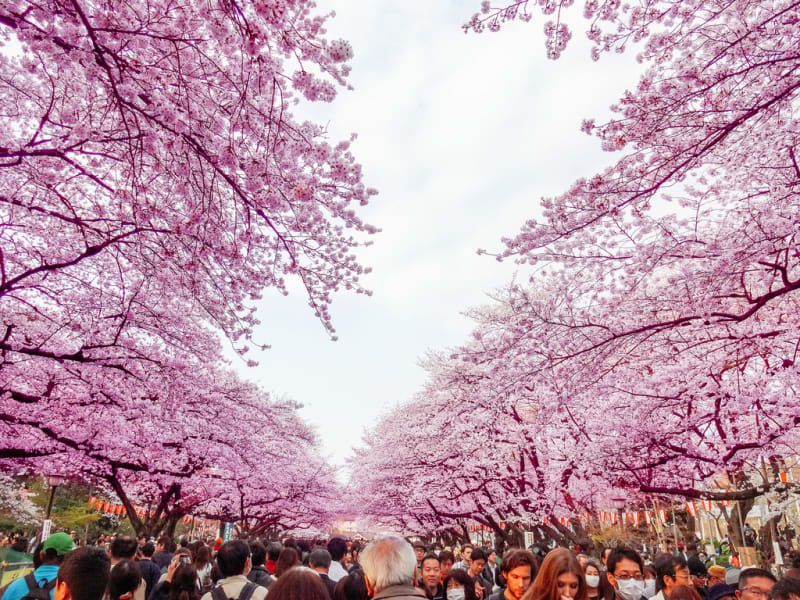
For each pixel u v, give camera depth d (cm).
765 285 806
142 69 440
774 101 483
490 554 887
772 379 890
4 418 978
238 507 2580
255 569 521
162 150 555
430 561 562
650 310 770
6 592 421
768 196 695
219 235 623
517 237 660
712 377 931
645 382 988
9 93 680
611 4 485
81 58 425
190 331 1071
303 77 438
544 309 801
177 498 1927
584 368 818
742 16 490
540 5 446
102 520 3153
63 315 966
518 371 843
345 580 406
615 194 587
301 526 4416
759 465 1352
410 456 2302
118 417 1175
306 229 609
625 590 448
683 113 525
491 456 1789
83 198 786
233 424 1596
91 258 880
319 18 412
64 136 580
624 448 1060
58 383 1086
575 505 1582
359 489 3253
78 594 264
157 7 444
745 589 385
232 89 473
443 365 1847
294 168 533
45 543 446
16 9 410
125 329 967
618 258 714
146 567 623
